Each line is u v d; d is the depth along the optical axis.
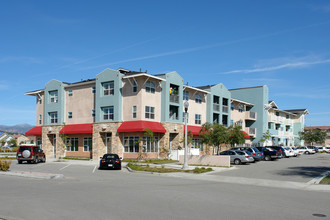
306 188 15.92
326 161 35.03
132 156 34.84
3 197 11.43
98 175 20.73
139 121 33.66
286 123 70.25
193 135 41.00
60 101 41.91
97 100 37.22
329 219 8.67
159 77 35.84
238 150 31.70
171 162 32.16
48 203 10.32
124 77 34.84
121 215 8.70
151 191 13.13
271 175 21.20
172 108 38.88
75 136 40.88
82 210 9.30
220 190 14.08
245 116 54.81
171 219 8.31
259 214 9.07
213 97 46.66
